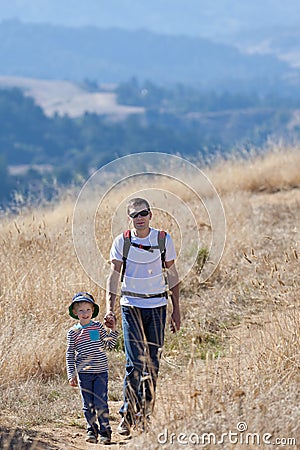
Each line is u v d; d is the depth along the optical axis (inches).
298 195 1305.4
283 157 1514.5
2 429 483.8
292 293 653.3
